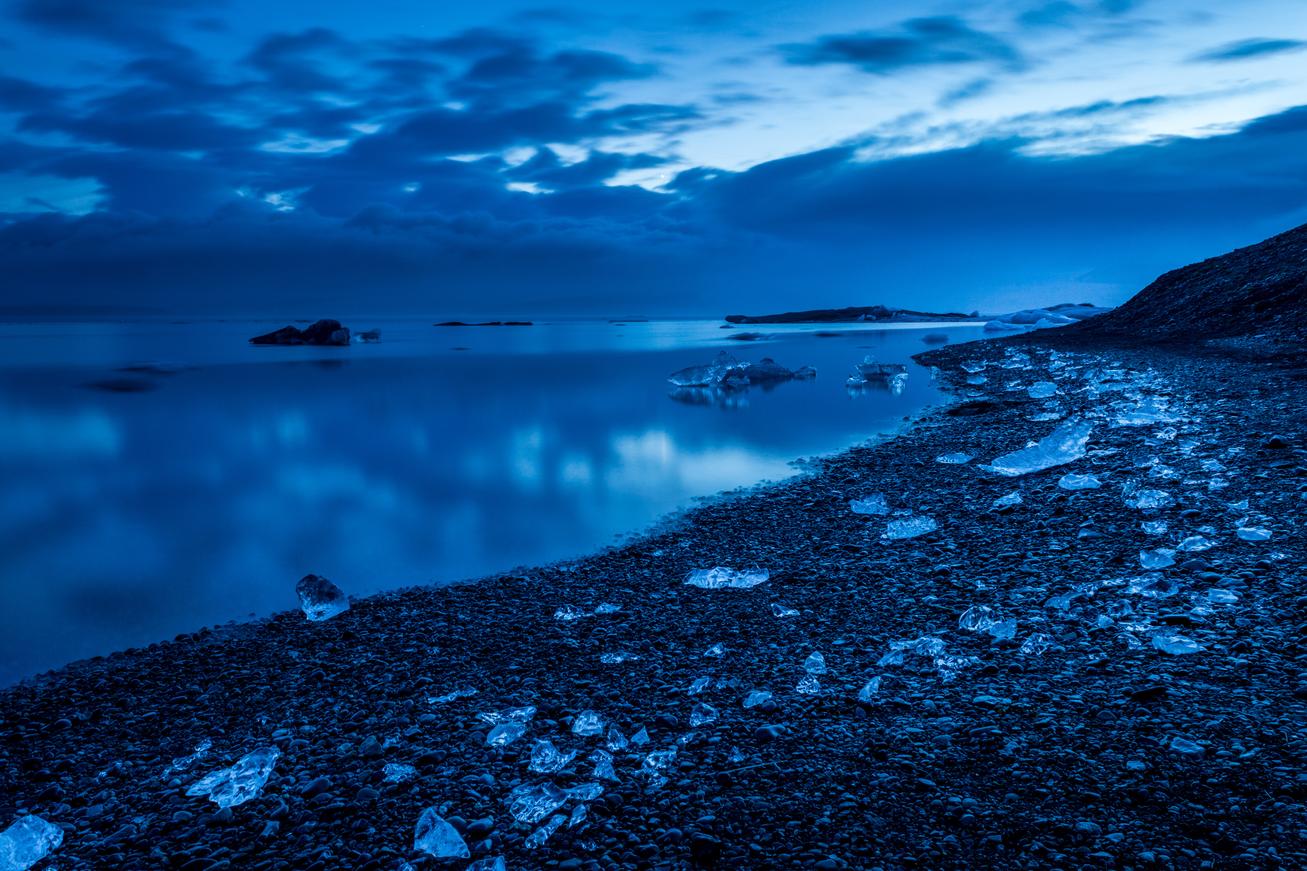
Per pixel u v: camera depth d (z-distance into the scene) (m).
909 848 3.71
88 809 4.64
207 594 8.74
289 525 11.35
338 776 4.82
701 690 5.70
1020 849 3.61
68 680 6.71
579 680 6.05
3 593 8.80
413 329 102.62
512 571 9.03
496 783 4.64
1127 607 6.17
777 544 9.42
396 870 3.90
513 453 16.23
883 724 4.92
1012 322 61.50
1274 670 4.93
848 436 16.77
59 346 61.19
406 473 14.62
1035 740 4.49
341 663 6.68
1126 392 17.83
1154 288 38.44
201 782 4.81
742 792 4.32
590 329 98.06
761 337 63.78
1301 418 12.23
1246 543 7.23
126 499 13.07
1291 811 3.58
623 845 3.95
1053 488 10.34
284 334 63.38
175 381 33.12
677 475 13.72
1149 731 4.41
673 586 8.18
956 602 6.95
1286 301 26.59
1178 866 3.36
